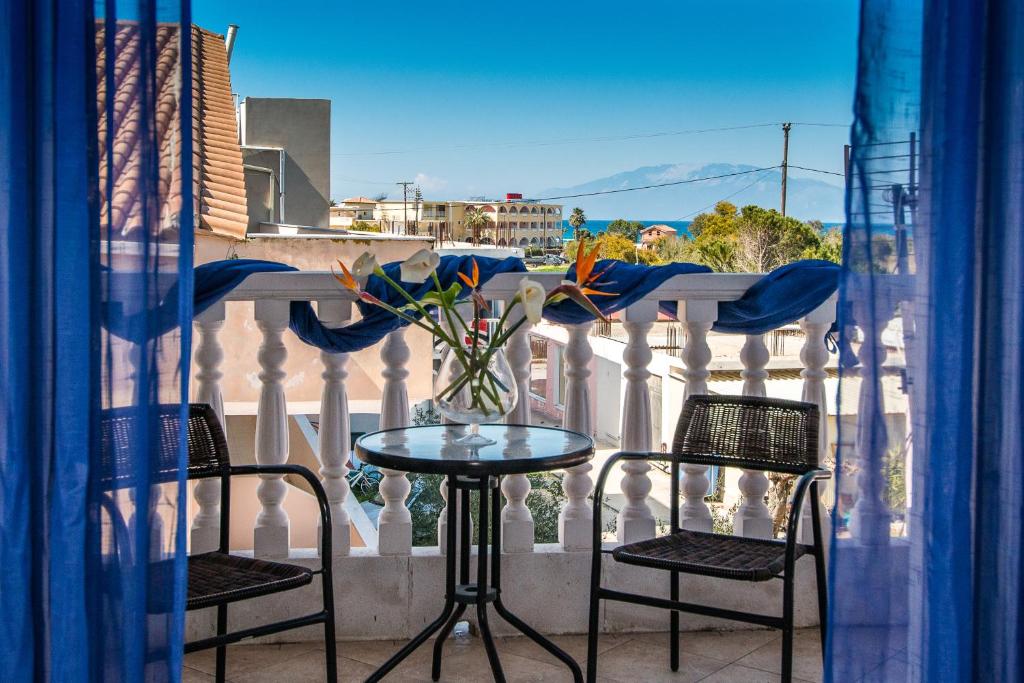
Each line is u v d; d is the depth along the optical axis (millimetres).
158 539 2494
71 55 2414
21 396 2463
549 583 4012
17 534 2480
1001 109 2545
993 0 2533
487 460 3059
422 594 3938
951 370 2568
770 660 3809
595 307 3369
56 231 2441
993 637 2637
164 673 2504
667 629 4082
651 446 4059
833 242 29438
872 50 2496
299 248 9703
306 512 7105
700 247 30562
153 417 2480
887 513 2592
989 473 2627
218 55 13445
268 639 3871
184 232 2459
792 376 15828
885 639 2607
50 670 2516
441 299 3404
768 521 4121
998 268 2584
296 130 21031
